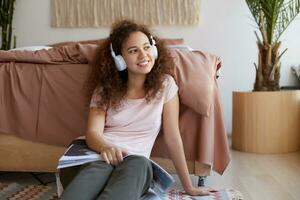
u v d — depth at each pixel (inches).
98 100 49.9
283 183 63.2
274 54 90.4
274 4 87.8
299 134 88.7
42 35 118.6
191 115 57.3
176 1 112.1
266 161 78.8
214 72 60.4
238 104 89.6
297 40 108.4
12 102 59.4
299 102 87.7
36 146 60.7
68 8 116.3
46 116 59.3
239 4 110.6
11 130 59.7
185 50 62.8
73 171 41.1
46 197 55.8
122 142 48.0
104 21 115.3
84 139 49.4
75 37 117.8
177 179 62.7
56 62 60.2
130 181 35.8
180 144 52.5
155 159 58.6
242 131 88.8
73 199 33.9
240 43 111.5
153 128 50.3
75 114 58.4
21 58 60.3
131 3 113.7
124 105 49.9
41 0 117.6
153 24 113.4
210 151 57.1
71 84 58.4
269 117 86.0
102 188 36.7
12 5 114.2
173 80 53.9
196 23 112.2
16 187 60.9
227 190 57.7
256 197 56.2
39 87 59.1
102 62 51.2
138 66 48.2
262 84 90.9
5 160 61.4
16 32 118.6
